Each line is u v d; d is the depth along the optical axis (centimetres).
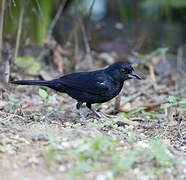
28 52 1576
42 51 1595
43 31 1634
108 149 689
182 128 999
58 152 686
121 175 628
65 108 1192
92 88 1006
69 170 630
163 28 2259
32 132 790
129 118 1084
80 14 1684
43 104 1198
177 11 2353
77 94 1023
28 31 1451
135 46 1956
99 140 670
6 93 1174
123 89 1420
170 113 1075
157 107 1246
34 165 645
